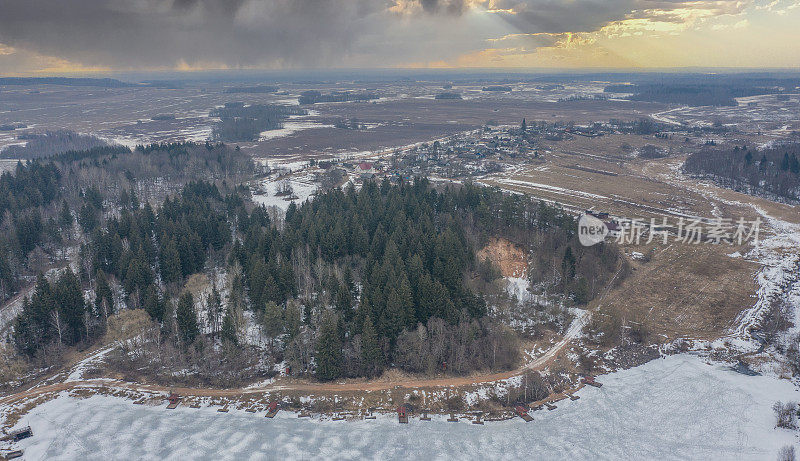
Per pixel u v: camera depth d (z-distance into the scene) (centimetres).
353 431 10919
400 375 12688
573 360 13500
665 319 15262
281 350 13462
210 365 12750
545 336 14400
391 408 11656
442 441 10669
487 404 11862
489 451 10438
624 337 14300
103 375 12588
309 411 11525
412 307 13800
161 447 10381
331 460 10100
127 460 10038
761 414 11406
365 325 12588
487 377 12694
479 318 14188
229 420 11206
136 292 14900
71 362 13100
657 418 11450
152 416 11275
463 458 10225
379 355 12644
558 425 11231
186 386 12281
